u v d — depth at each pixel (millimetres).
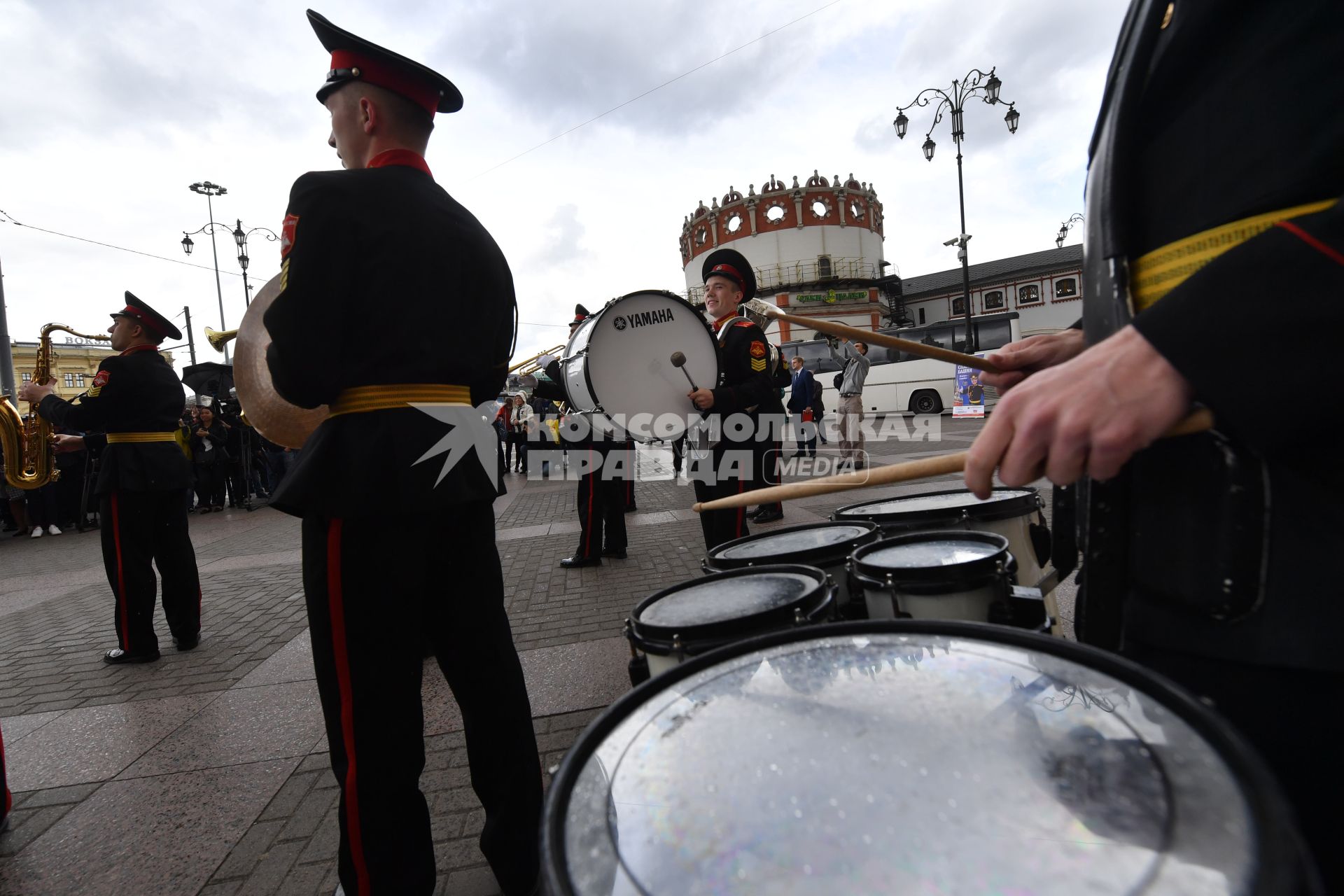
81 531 9570
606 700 2584
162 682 3199
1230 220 565
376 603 1331
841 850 493
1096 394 526
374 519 1315
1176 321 501
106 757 2457
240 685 3070
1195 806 467
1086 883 438
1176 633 616
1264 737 578
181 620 3652
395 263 1340
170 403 3559
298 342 1230
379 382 1341
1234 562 561
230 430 11039
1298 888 392
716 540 3297
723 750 630
